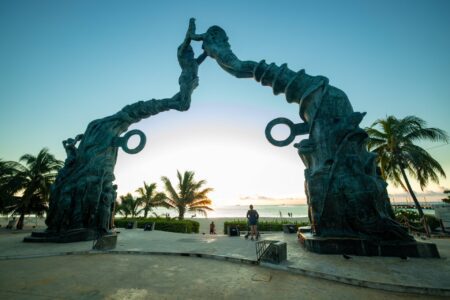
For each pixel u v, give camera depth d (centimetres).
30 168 2383
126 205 3081
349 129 820
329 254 707
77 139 1265
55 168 2420
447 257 658
